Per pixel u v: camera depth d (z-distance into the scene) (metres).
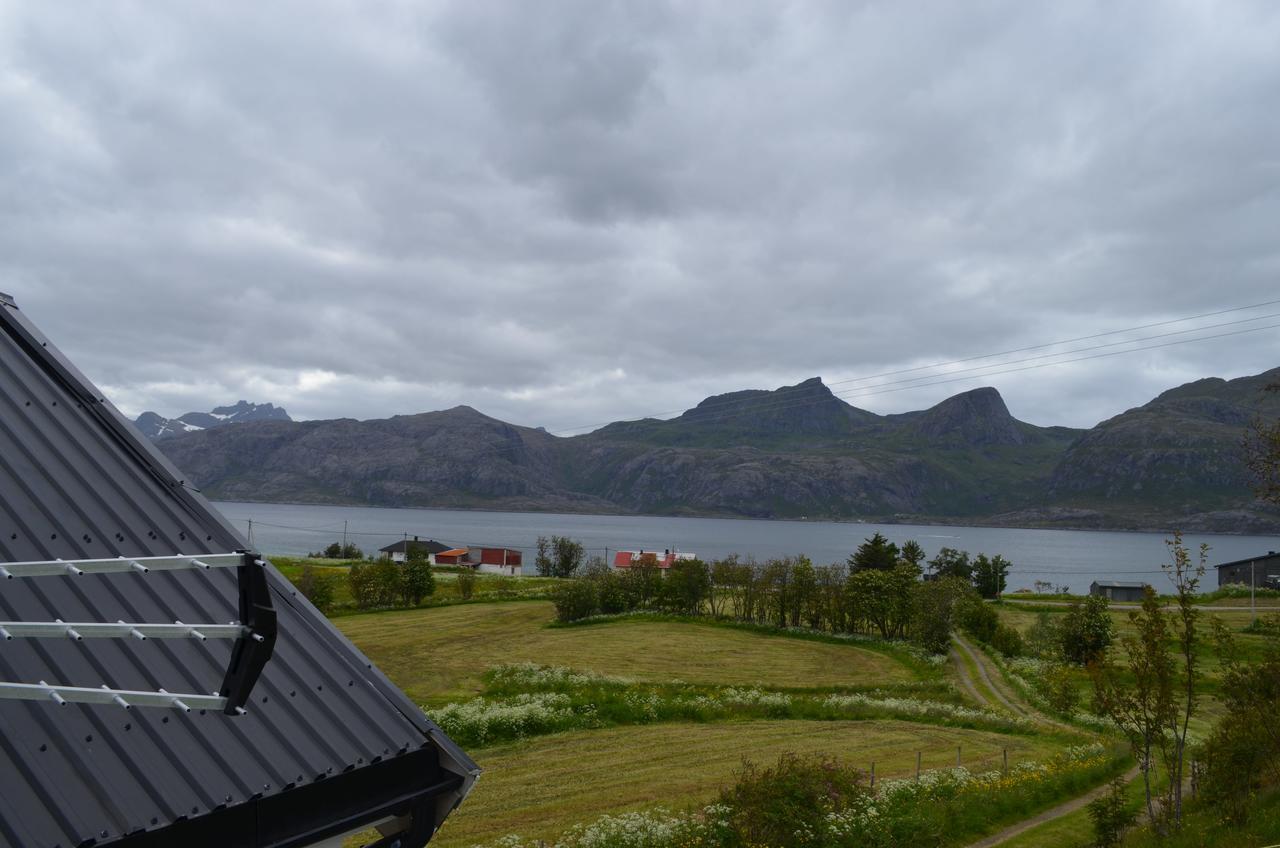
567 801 23.08
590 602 69.31
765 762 27.50
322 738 6.84
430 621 66.75
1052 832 21.11
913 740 32.56
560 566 113.00
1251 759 17.03
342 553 127.31
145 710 6.25
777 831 17.91
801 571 69.81
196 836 5.64
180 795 5.66
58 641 6.32
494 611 72.50
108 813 5.30
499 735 31.00
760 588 71.31
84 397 9.45
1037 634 58.66
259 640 3.43
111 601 6.91
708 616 72.06
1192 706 18.25
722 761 27.92
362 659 8.25
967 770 27.28
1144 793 24.89
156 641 6.80
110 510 7.94
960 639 65.88
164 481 8.96
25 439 8.20
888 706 38.22
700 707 36.47
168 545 7.96
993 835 21.05
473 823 21.14
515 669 45.47
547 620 68.50
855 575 67.88
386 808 6.88
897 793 22.80
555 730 32.19
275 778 6.21
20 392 8.79
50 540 7.14
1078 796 25.03
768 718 36.38
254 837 5.98
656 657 53.62
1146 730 18.31
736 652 56.84
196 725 6.34
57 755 5.53
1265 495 18.73
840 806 19.14
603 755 28.50
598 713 34.69
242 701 3.43
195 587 7.62
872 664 54.25
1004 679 49.91
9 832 4.86
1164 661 17.92
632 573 80.25
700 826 18.44
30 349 9.72
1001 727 35.50
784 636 65.56
